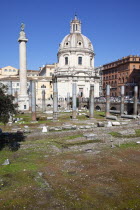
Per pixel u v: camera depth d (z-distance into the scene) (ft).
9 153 72.49
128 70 381.81
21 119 158.10
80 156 68.95
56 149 77.05
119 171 55.88
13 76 419.54
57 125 128.88
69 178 51.24
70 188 45.98
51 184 47.91
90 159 65.77
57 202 40.29
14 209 38.14
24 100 213.05
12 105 67.21
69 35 356.79
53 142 87.10
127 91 380.37
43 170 56.39
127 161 64.44
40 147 79.25
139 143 86.58
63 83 335.47
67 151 75.10
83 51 345.31
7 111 65.31
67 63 350.02
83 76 335.88
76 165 60.44
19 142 86.63
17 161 64.18
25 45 205.05
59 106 316.60
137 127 120.47
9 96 66.85
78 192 44.16
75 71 333.21
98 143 85.56
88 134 99.14
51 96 384.06
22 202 40.32
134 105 185.98
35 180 49.98
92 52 357.00
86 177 51.90
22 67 207.51
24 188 45.93
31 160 65.05
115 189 45.62
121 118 167.43
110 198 41.78
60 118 166.61
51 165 60.39
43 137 95.35
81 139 92.07
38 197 42.16
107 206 38.91
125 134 103.19
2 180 49.75
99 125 122.42
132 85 368.27
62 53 350.64
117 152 73.72
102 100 257.75
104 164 61.36
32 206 39.04
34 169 56.95
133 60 379.14
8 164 60.90
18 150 75.72
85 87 338.75
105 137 95.81
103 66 486.38
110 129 112.06
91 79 342.44
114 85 434.30
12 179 50.44
